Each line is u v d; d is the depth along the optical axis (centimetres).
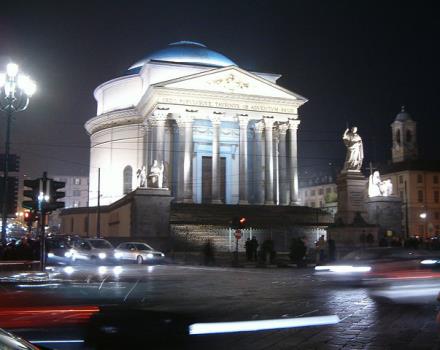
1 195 2564
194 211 5272
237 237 3931
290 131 6325
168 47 7300
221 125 6475
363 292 1839
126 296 1580
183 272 2961
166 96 5900
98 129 7488
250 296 1738
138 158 6900
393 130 10819
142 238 4706
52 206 1933
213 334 1053
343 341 1000
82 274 2552
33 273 1908
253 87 6234
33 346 468
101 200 7125
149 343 944
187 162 5862
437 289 1609
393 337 1039
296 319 1245
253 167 6419
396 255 1695
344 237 4478
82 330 996
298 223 5297
